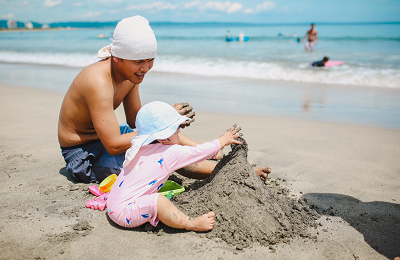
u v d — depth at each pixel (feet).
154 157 7.45
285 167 10.87
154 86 25.64
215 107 19.43
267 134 14.42
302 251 6.51
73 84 8.66
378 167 10.74
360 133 14.40
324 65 32.42
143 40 7.70
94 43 79.46
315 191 9.23
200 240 6.86
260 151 12.33
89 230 7.22
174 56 43.29
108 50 8.64
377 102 19.98
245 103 20.40
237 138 8.67
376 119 16.55
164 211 6.88
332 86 24.98
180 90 24.18
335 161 11.30
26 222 7.46
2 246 6.52
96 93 8.09
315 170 10.60
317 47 53.01
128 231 7.21
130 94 10.10
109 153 8.66
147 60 8.13
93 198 8.76
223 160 8.50
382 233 7.18
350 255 6.41
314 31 47.42
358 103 19.86
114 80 8.66
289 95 22.44
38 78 30.17
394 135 14.06
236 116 17.52
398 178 9.93
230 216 7.19
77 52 52.75
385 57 37.65
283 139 13.70
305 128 15.25
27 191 9.07
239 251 6.48
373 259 6.30
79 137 9.30
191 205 7.76
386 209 8.20
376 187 9.39
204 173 9.75
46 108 18.80
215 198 7.55
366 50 45.98
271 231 6.92
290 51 47.96
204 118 17.20
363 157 11.63
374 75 27.63
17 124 15.61
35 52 54.29
